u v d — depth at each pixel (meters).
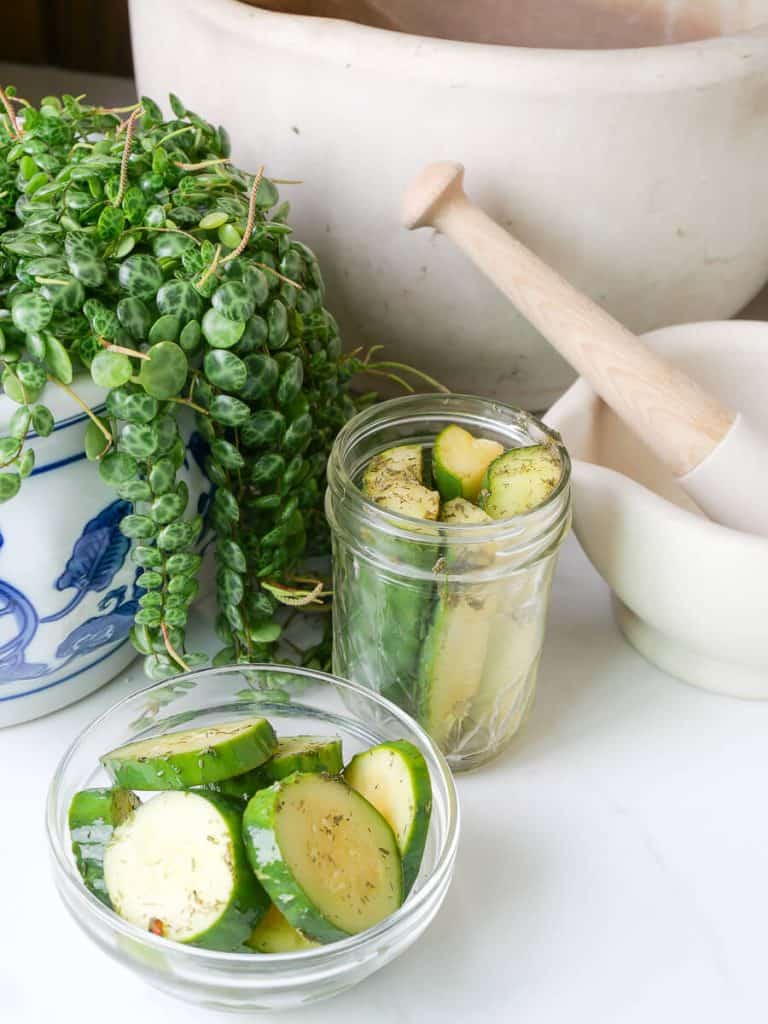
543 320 0.61
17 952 0.50
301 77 0.63
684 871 0.55
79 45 1.21
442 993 0.50
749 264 0.73
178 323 0.51
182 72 0.69
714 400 0.60
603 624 0.70
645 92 0.61
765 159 0.67
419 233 0.66
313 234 0.68
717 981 0.51
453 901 0.54
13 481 0.48
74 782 0.53
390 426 0.60
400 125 0.62
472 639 0.56
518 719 0.60
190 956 0.44
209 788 0.51
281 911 0.45
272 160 0.67
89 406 0.50
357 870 0.47
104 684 0.63
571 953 0.52
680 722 0.64
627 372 0.59
